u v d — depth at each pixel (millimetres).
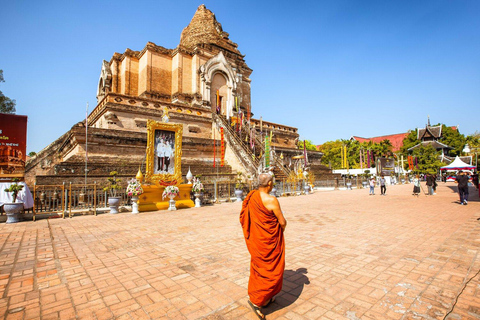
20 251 6141
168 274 4688
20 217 10531
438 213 11438
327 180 31297
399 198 19188
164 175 14273
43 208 12719
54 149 22078
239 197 17547
